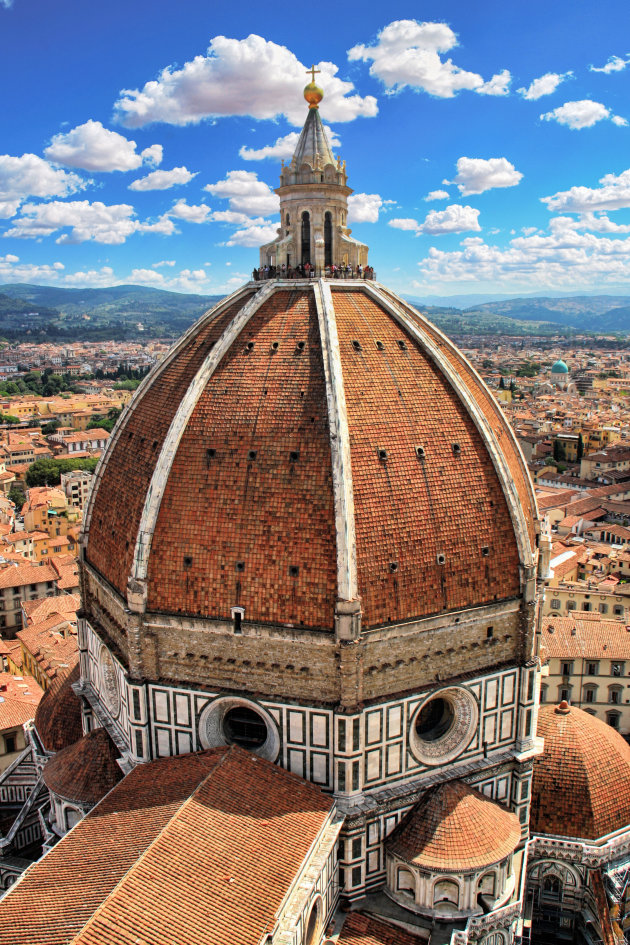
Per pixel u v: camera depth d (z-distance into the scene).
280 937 52.09
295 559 65.38
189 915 51.09
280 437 67.94
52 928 49.81
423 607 68.12
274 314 75.56
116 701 79.62
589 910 81.12
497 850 68.31
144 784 66.69
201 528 67.88
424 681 70.06
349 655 64.12
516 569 72.75
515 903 71.44
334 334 70.94
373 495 66.62
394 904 69.75
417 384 73.06
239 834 59.00
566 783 82.62
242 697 68.50
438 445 71.12
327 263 84.88
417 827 69.69
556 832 81.56
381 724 68.19
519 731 76.50
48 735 90.06
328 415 66.81
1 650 165.50
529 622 73.50
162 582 68.81
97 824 62.03
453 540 69.62
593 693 141.38
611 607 180.25
